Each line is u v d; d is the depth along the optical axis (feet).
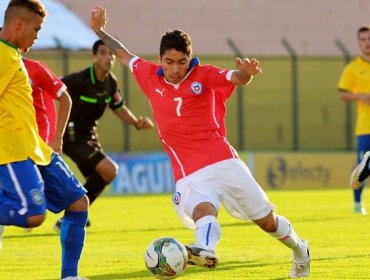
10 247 120.88
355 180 124.98
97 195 148.15
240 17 352.49
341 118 295.28
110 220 163.53
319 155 280.51
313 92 293.23
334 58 293.43
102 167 145.79
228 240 127.24
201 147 81.92
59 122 91.76
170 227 149.38
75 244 82.89
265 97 289.33
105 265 102.78
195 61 81.56
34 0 78.48
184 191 81.82
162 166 263.08
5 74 76.74
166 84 82.17
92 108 145.79
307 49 357.41
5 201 77.71
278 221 84.38
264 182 273.54
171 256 73.31
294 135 287.89
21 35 77.97
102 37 90.99
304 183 278.46
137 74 85.87
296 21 358.64
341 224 151.23
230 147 82.79
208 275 93.15
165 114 82.74
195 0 346.74
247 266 99.96
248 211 82.48
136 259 108.17
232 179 81.25
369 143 169.68
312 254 110.73
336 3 364.38
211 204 79.46
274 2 356.18
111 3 336.29
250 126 289.74
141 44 337.72
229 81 78.79
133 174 257.96
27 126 78.02
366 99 165.07
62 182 81.76
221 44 346.33
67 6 329.31
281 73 289.74
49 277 94.17
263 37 352.28
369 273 94.48
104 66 144.15
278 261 104.17
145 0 341.00
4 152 77.10
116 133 276.82
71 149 146.00
